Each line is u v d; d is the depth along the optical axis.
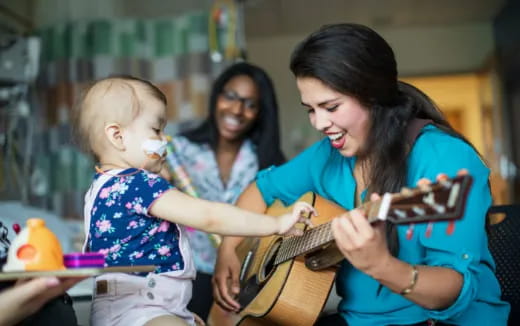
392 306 1.46
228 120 2.66
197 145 2.71
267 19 5.93
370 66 1.36
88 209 1.43
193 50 4.06
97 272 1.01
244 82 2.67
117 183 1.39
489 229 1.44
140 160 1.44
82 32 4.07
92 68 4.06
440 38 6.55
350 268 1.53
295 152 6.48
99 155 1.46
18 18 3.61
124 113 1.42
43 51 4.08
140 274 1.37
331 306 1.93
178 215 1.34
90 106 1.43
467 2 5.80
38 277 1.04
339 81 1.34
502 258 1.69
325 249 1.51
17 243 1.07
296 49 1.42
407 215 1.02
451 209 0.94
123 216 1.37
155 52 4.09
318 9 5.74
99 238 1.38
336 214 1.56
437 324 1.37
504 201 5.79
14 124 3.34
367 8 5.80
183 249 1.42
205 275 2.40
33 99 3.59
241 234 1.35
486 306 1.37
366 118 1.41
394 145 1.40
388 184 1.39
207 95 4.03
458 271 1.24
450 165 1.33
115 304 1.35
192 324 1.42
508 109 5.77
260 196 1.90
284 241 1.66
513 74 5.70
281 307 1.50
